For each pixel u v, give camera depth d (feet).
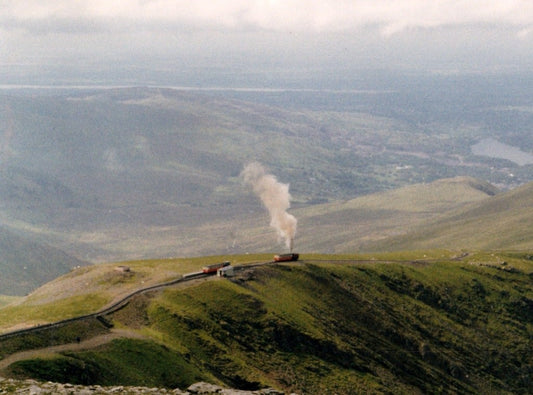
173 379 498.69
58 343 498.28
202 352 597.52
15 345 474.08
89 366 451.12
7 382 308.81
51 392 296.30
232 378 586.45
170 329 611.06
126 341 521.65
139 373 484.33
